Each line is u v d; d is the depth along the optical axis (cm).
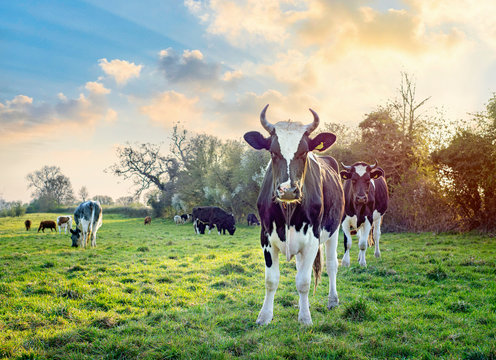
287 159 441
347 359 371
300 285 479
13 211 6375
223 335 451
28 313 528
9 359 380
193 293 670
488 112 1620
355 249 1299
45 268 958
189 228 3222
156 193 5506
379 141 2244
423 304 577
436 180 1878
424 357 377
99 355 391
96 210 1573
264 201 488
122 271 896
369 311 511
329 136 491
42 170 10331
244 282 762
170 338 427
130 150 5325
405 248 1241
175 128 5306
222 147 4172
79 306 584
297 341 412
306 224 469
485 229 1642
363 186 873
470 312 527
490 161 1642
